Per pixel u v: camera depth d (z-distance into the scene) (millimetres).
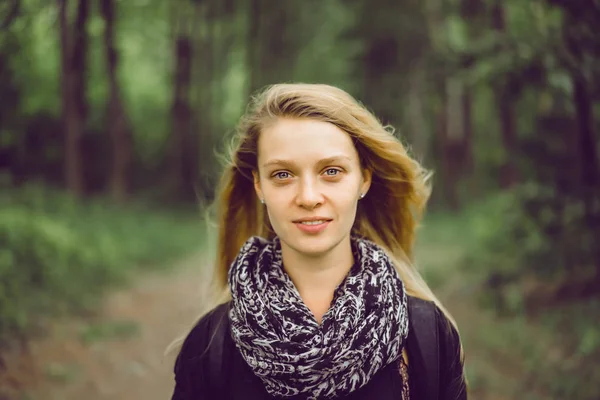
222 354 1390
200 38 21578
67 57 12102
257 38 21406
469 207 17516
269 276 1347
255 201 1640
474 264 7938
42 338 5105
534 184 5730
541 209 5500
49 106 14156
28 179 12891
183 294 7969
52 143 14359
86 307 6316
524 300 5773
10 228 6539
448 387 1435
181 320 6570
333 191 1271
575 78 4734
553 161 6953
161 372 4988
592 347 4262
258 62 21859
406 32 18781
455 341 1451
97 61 17125
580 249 5430
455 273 8164
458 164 20141
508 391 4223
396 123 19938
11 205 8375
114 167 17219
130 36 21328
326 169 1276
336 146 1278
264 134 1303
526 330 5137
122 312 6598
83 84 12766
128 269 9141
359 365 1256
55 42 11617
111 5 10453
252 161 1464
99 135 18844
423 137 19938
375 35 19141
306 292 1364
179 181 21391
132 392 4555
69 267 7102
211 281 1703
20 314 5109
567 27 4727
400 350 1327
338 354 1235
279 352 1240
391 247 1626
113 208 13852
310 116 1281
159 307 7164
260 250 1426
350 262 1394
